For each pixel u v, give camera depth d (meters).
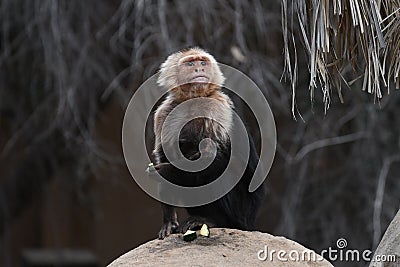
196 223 11.62
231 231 11.23
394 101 21.14
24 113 22.84
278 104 21.23
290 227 21.41
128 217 26.56
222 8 20.84
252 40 21.56
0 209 24.38
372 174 21.59
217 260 10.36
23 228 28.06
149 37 19.84
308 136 21.83
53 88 21.89
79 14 21.06
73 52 21.33
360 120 21.53
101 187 25.83
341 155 22.56
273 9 21.16
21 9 21.33
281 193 23.16
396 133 21.36
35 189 24.09
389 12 11.84
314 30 11.34
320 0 11.33
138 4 19.39
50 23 20.47
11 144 22.75
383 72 11.75
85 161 22.83
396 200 21.52
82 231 27.19
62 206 26.78
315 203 22.25
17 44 21.72
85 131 21.50
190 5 20.08
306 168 22.12
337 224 21.72
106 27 20.34
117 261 10.91
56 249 27.61
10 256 27.98
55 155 22.88
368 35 11.47
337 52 11.80
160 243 11.02
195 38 20.89
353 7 11.25
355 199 21.86
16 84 22.45
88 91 21.50
